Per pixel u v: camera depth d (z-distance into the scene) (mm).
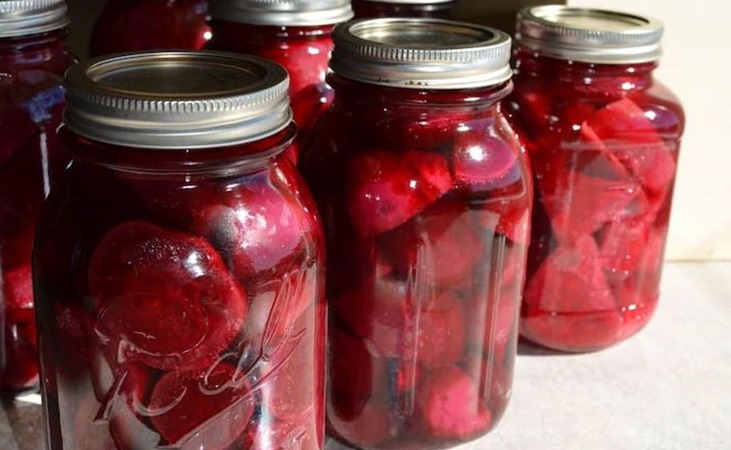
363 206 561
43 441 604
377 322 578
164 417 504
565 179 665
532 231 678
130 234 487
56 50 617
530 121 662
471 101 549
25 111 598
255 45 632
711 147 795
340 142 570
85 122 477
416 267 568
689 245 820
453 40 575
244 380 508
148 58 526
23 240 611
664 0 756
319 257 530
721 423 640
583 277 683
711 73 776
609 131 656
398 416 592
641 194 676
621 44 644
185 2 703
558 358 700
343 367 591
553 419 639
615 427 633
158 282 487
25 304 620
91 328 498
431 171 558
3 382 632
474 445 616
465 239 571
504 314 603
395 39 575
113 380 502
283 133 503
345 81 560
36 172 606
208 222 489
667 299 771
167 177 485
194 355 497
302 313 521
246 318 500
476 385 601
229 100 475
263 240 497
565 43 646
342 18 640
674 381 678
